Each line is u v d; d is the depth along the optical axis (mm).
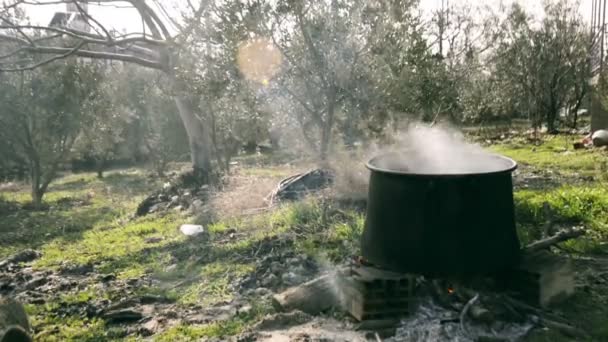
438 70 9531
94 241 8109
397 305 3957
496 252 3938
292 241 6613
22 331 3604
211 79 9164
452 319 3910
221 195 9953
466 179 3824
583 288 4594
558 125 23141
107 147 18734
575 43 22000
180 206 10141
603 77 17531
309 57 8508
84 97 14523
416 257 3920
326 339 3885
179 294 5246
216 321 4504
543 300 4094
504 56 21812
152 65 11586
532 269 4125
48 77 14141
